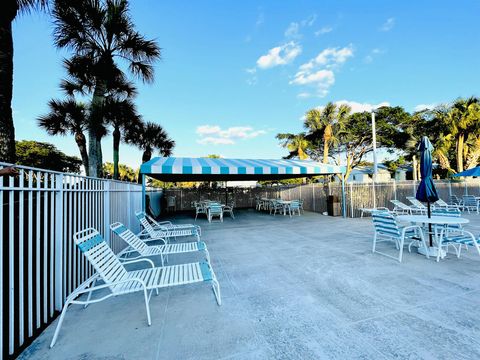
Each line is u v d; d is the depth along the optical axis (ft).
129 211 24.36
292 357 7.48
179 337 8.57
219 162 38.09
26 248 9.30
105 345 8.20
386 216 17.90
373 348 7.82
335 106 73.61
